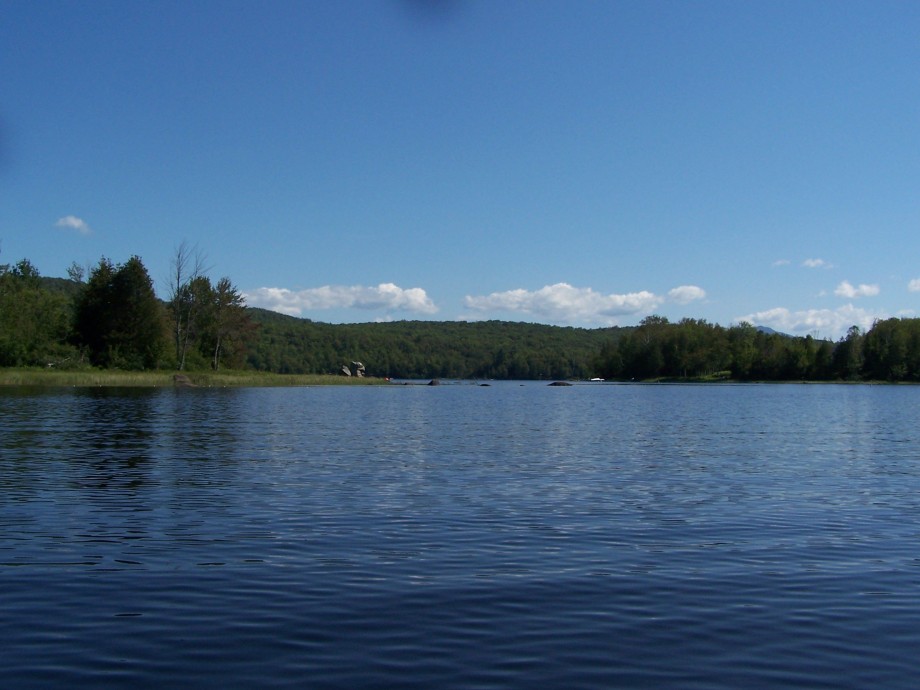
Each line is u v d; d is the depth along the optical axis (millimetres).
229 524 15609
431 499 18875
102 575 11789
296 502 18188
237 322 123875
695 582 11703
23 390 77188
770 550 13844
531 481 22234
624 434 40375
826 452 31594
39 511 16734
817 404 79875
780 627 9719
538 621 9875
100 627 9523
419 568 12375
